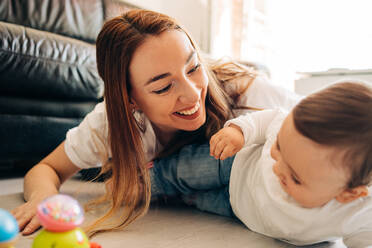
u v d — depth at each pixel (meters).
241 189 0.71
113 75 0.73
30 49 1.28
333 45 2.66
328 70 2.70
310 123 0.47
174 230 0.68
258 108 0.92
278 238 0.64
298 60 2.80
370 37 2.53
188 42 0.71
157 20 0.71
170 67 0.67
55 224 0.41
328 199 0.52
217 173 0.76
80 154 0.86
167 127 0.84
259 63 1.55
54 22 1.65
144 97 0.72
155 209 0.86
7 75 1.23
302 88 2.79
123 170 0.77
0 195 0.96
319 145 0.46
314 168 0.48
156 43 0.67
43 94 1.35
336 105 0.46
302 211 0.56
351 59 2.61
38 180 0.81
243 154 0.72
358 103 0.45
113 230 0.67
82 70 1.42
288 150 0.50
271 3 2.81
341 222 0.55
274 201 0.60
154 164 0.87
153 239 0.62
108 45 0.73
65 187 1.12
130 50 0.69
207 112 0.84
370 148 0.45
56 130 1.39
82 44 1.48
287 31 2.81
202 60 0.82
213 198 0.81
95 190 1.06
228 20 2.63
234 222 0.75
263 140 0.71
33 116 1.33
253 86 0.95
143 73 0.69
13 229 0.39
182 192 0.84
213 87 0.85
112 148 0.77
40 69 1.30
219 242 0.61
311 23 2.73
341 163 0.46
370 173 0.47
